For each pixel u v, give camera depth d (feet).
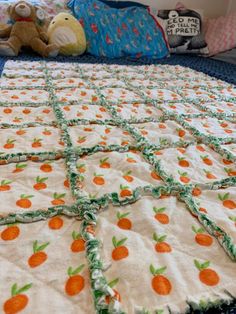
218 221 1.98
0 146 2.73
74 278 1.51
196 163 2.74
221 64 7.49
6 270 1.53
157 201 2.15
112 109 3.90
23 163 2.50
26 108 3.69
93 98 4.26
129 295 1.44
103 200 2.06
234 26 8.20
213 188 2.38
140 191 2.21
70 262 1.60
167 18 8.42
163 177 2.45
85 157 2.67
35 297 1.40
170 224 1.94
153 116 3.83
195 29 8.46
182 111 4.06
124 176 2.42
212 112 4.09
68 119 3.46
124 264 1.59
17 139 2.88
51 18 7.48
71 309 1.35
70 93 4.38
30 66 5.72
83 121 3.44
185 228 1.91
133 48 7.64
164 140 3.15
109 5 8.15
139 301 1.41
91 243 1.70
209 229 1.90
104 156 2.69
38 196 2.10
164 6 9.14
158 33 8.05
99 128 3.30
